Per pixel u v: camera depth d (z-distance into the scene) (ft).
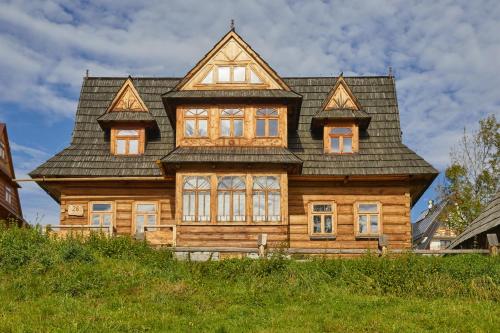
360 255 88.63
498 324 56.59
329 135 111.04
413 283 72.13
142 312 60.59
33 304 62.23
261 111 105.50
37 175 106.22
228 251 84.43
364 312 62.49
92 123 116.78
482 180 143.84
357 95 120.57
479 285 71.26
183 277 74.90
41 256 75.05
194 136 104.53
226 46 106.93
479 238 108.99
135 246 83.71
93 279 70.18
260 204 101.35
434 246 189.98
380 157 109.19
